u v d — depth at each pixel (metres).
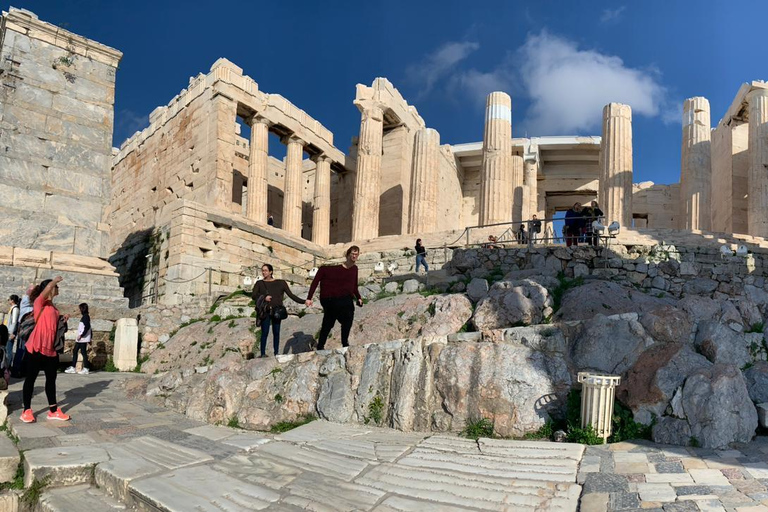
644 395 7.27
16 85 16.38
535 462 6.30
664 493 5.19
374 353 8.94
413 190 27.61
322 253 26.58
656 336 8.14
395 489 5.70
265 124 27.34
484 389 7.89
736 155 31.53
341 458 6.70
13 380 11.50
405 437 7.66
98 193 17.19
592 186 36.50
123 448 6.92
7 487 6.14
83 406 9.40
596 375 7.25
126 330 14.98
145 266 22.48
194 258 20.62
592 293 11.40
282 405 9.00
